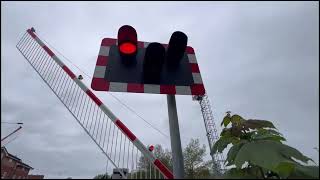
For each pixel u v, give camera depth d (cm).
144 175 208
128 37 221
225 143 195
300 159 141
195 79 253
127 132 254
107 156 237
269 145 149
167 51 245
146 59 228
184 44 236
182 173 199
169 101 239
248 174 154
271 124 188
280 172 141
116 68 240
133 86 233
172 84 243
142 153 232
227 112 216
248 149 149
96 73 236
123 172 211
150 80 239
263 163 138
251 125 189
